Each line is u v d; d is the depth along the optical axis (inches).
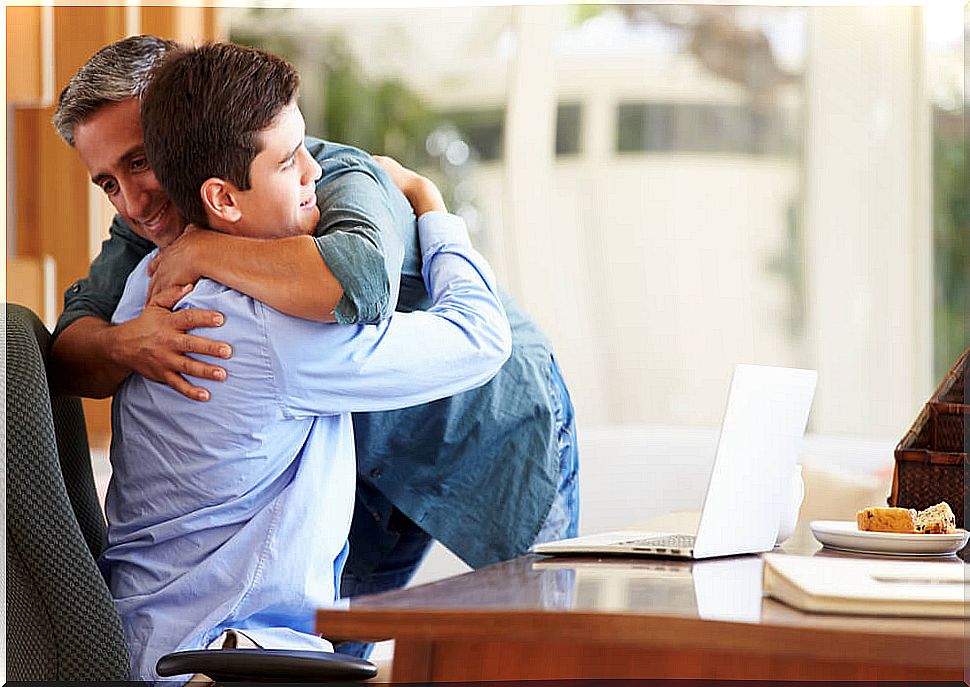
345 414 94.3
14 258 184.7
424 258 104.1
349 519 94.0
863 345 315.6
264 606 87.7
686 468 221.9
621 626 46.4
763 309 330.0
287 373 87.4
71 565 79.7
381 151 343.3
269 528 88.5
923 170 312.8
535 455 114.4
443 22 341.1
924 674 46.0
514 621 47.3
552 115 325.7
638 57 333.1
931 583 51.3
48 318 184.1
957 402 93.3
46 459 79.5
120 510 93.0
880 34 313.4
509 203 324.2
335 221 90.6
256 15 342.3
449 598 52.6
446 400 109.4
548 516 115.9
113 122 94.6
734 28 331.6
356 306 86.0
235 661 66.2
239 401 87.8
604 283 330.6
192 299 89.4
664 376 329.4
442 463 112.4
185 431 89.0
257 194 88.2
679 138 332.8
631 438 224.1
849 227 316.2
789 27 330.6
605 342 329.1
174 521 88.9
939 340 320.2
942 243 321.1
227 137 86.0
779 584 52.4
